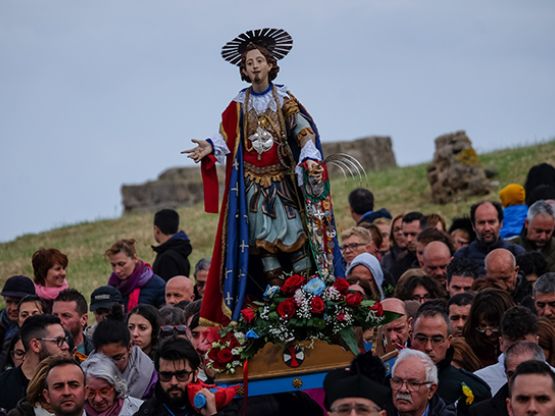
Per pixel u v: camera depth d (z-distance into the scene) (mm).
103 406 18469
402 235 27484
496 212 25422
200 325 17750
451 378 18234
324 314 16797
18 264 47594
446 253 24625
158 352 17266
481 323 19859
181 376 17031
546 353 18719
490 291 20109
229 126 17422
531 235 25203
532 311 20281
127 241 26031
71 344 20531
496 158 57938
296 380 16797
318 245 17141
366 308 17000
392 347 19484
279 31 17422
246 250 17188
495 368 18781
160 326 21250
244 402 16766
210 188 17266
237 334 16812
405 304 20922
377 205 54281
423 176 57250
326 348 16859
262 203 17250
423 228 27422
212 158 17234
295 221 17281
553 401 15578
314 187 17094
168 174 74188
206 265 25125
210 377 18641
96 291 23531
